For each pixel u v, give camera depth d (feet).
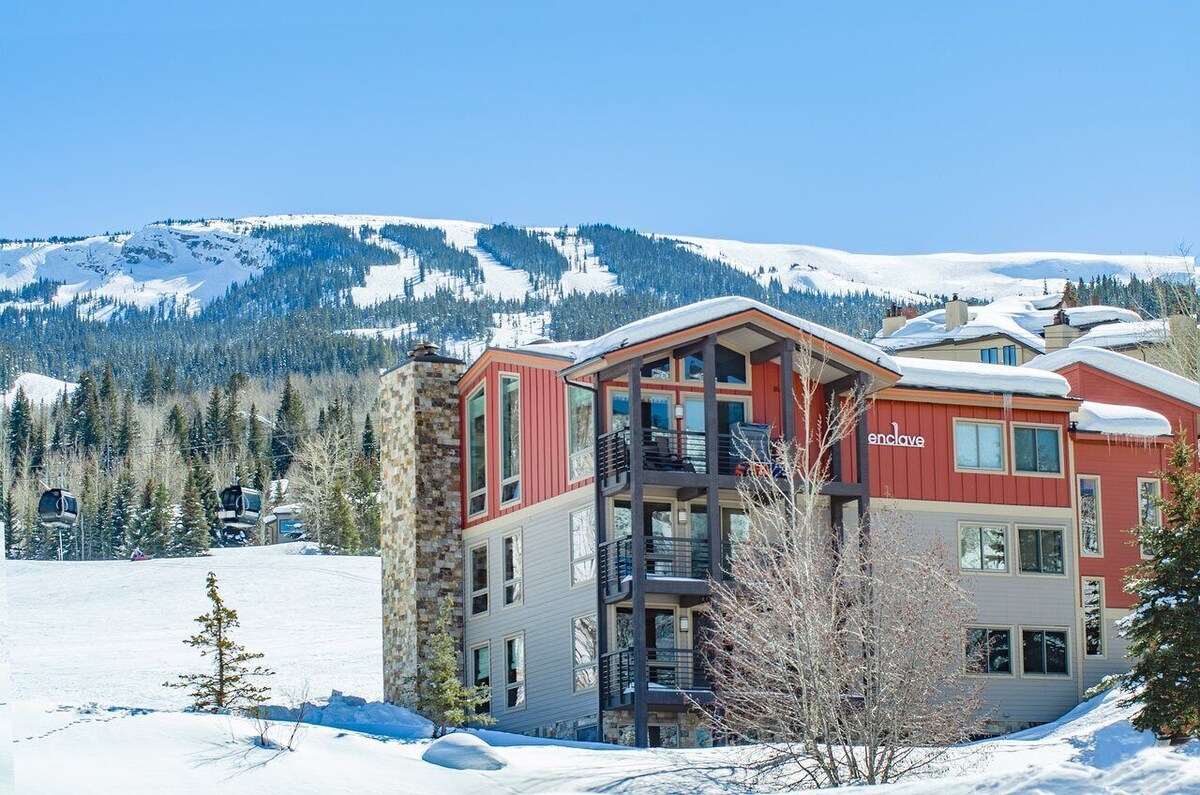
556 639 118.21
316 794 79.30
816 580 91.30
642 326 112.47
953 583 90.99
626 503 115.34
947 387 127.24
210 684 107.04
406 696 127.65
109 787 76.33
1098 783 62.85
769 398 120.16
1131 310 266.36
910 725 85.25
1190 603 87.71
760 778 84.84
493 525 127.34
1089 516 131.23
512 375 126.62
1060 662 127.03
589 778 85.56
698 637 113.50
